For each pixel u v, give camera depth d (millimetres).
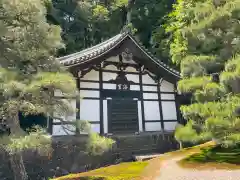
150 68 15883
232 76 7164
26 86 6297
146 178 7391
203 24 8672
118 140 13547
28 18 7637
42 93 7105
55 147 11438
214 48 9781
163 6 31328
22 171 7891
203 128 8281
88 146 7855
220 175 6770
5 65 7750
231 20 8383
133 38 14180
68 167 11539
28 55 8078
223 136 7547
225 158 8844
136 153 13938
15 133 6641
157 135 14914
